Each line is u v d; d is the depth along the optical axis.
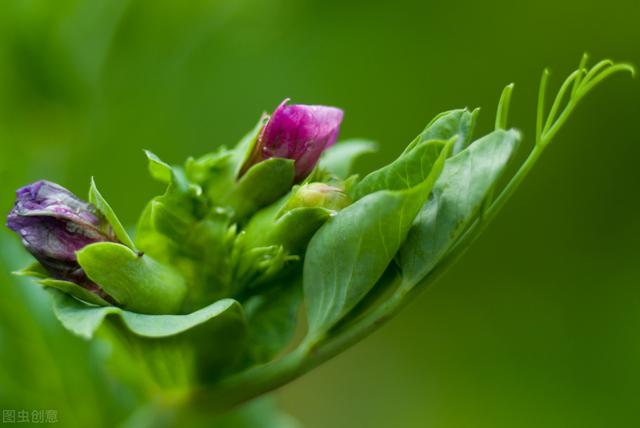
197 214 0.33
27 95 0.43
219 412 0.34
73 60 0.43
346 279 0.33
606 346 0.49
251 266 0.33
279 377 0.34
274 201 0.34
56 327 0.40
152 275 0.33
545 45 0.51
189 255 0.33
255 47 0.48
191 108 0.47
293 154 0.34
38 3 0.43
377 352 0.52
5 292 0.39
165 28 0.45
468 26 0.51
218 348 0.34
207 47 0.47
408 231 0.33
